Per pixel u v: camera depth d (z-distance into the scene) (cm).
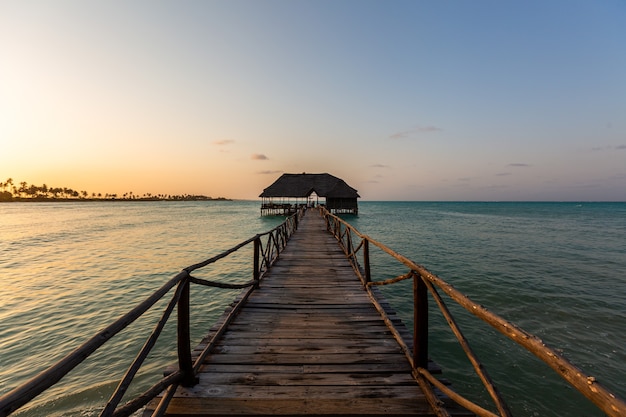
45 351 667
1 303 980
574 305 907
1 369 604
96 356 632
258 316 468
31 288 1154
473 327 746
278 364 323
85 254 1883
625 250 1939
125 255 1845
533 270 1370
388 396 269
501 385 529
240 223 4216
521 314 841
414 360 293
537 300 953
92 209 10169
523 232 3016
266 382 289
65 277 1321
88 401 491
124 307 941
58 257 1791
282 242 1105
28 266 1546
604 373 566
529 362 592
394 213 7112
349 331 411
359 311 492
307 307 511
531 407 479
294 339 385
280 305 519
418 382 282
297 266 833
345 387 282
